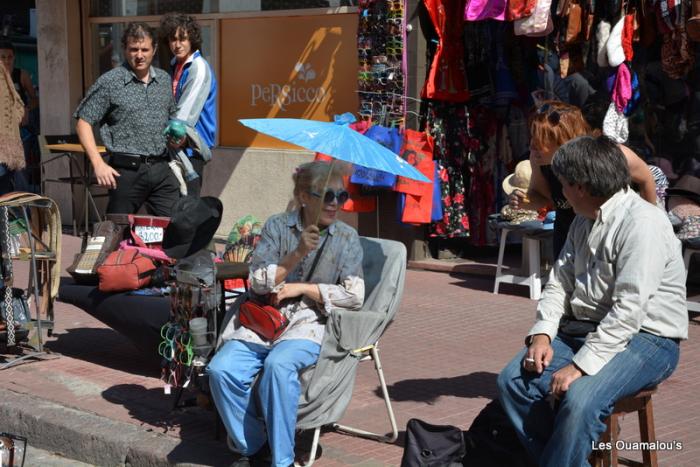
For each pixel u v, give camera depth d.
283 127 5.12
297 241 5.30
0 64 7.12
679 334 4.47
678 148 9.33
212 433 5.78
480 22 10.18
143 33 7.65
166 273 6.69
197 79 8.20
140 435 5.75
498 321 8.50
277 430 4.91
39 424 6.11
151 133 7.88
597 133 5.41
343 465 5.27
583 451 4.21
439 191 10.19
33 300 8.88
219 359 5.12
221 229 12.37
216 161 12.28
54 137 12.13
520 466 4.65
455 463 4.64
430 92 9.94
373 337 5.32
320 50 11.26
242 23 11.91
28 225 7.11
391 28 9.95
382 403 6.29
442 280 10.16
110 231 7.29
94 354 7.47
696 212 8.52
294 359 4.99
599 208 4.50
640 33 9.10
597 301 4.54
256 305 5.23
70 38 13.49
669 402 6.30
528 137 10.65
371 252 5.66
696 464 5.24
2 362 7.20
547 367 4.54
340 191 5.21
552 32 9.64
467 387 6.63
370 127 10.04
